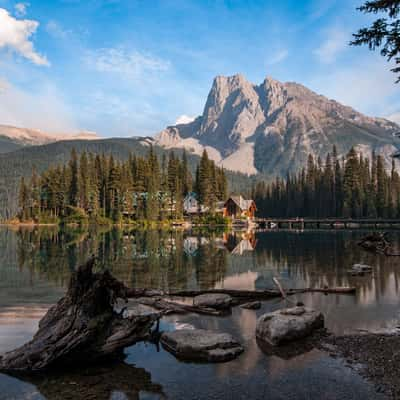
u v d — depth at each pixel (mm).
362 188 96562
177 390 7801
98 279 10188
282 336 10367
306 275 22656
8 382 8273
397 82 11531
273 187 140750
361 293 17234
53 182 110812
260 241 49625
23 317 13258
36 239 52656
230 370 8750
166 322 12742
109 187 101062
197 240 51375
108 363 9305
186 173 124875
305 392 7625
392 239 48031
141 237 56750
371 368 8695
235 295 16859
